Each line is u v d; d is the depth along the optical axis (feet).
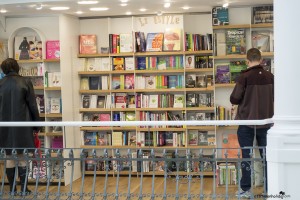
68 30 25.13
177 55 25.81
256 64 17.88
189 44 25.46
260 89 17.63
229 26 23.21
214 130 25.21
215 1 21.97
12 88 18.60
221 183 21.59
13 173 18.22
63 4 21.62
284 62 12.01
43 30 25.14
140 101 25.86
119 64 26.04
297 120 11.99
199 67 25.50
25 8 22.58
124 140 25.86
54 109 24.82
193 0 21.50
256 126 17.51
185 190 20.65
